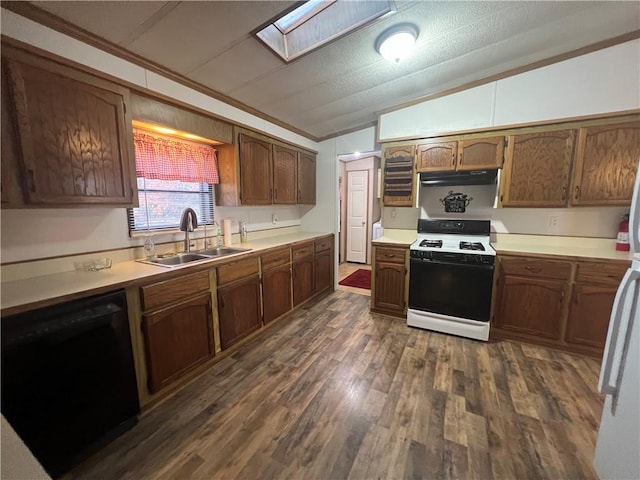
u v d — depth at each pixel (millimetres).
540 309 2369
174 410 1674
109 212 1890
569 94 2242
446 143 2719
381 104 2875
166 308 1726
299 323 2902
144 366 1637
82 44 1443
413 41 1771
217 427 1547
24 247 1513
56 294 1249
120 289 1467
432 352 2322
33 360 1146
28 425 1146
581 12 1726
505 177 2533
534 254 2338
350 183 5672
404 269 2908
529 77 2354
